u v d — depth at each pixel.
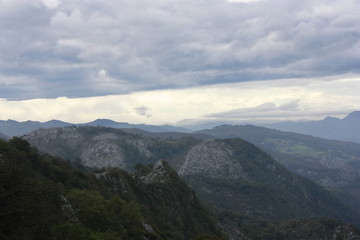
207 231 119.12
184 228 105.50
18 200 27.14
